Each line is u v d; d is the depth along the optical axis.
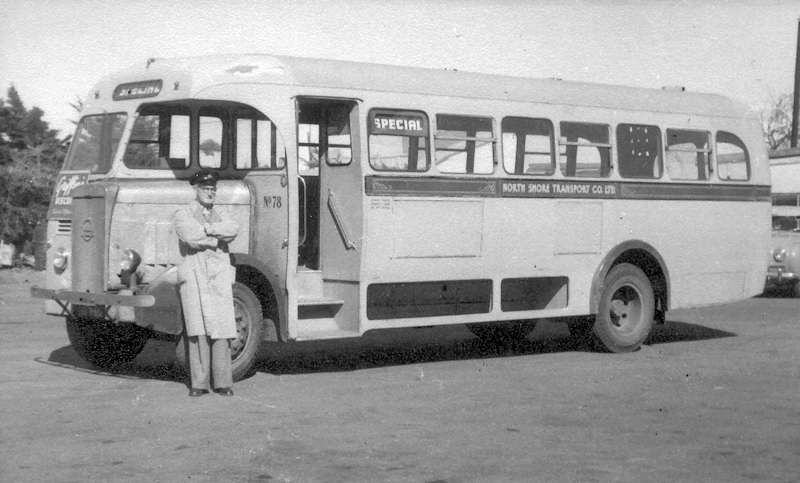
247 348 10.02
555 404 9.16
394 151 10.95
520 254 11.91
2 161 23.75
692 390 9.95
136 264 9.68
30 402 8.99
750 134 14.34
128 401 9.07
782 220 22.48
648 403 9.25
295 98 10.33
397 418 8.46
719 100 14.13
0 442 7.49
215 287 9.31
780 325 16.08
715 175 13.84
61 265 10.31
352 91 10.68
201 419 8.32
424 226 11.12
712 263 13.80
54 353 12.00
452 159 11.40
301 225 11.22
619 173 12.81
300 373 10.84
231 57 10.30
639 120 13.04
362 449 7.35
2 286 20.45
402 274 10.98
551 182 12.16
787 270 20.66
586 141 12.60
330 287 11.03
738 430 8.13
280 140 10.37
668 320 16.86
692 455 7.30
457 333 15.04
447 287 11.59
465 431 8.00
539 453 7.30
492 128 11.72
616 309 12.94
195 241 9.23
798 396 9.65
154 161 10.39
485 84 11.77
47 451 7.23
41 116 25.38
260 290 10.30
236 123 10.88
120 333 10.93
